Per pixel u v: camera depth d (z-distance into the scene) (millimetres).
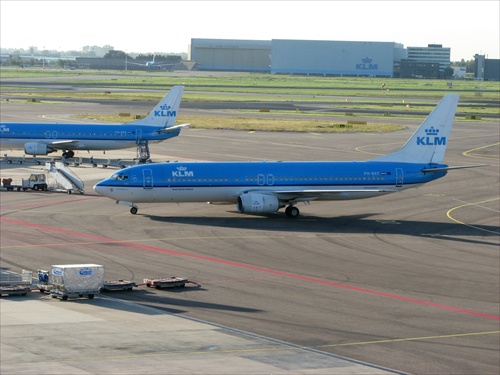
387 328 54781
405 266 74812
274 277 69125
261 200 95438
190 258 75625
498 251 82625
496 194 120750
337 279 69125
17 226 89312
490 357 48875
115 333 51031
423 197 117000
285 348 49219
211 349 48094
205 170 96438
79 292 60219
